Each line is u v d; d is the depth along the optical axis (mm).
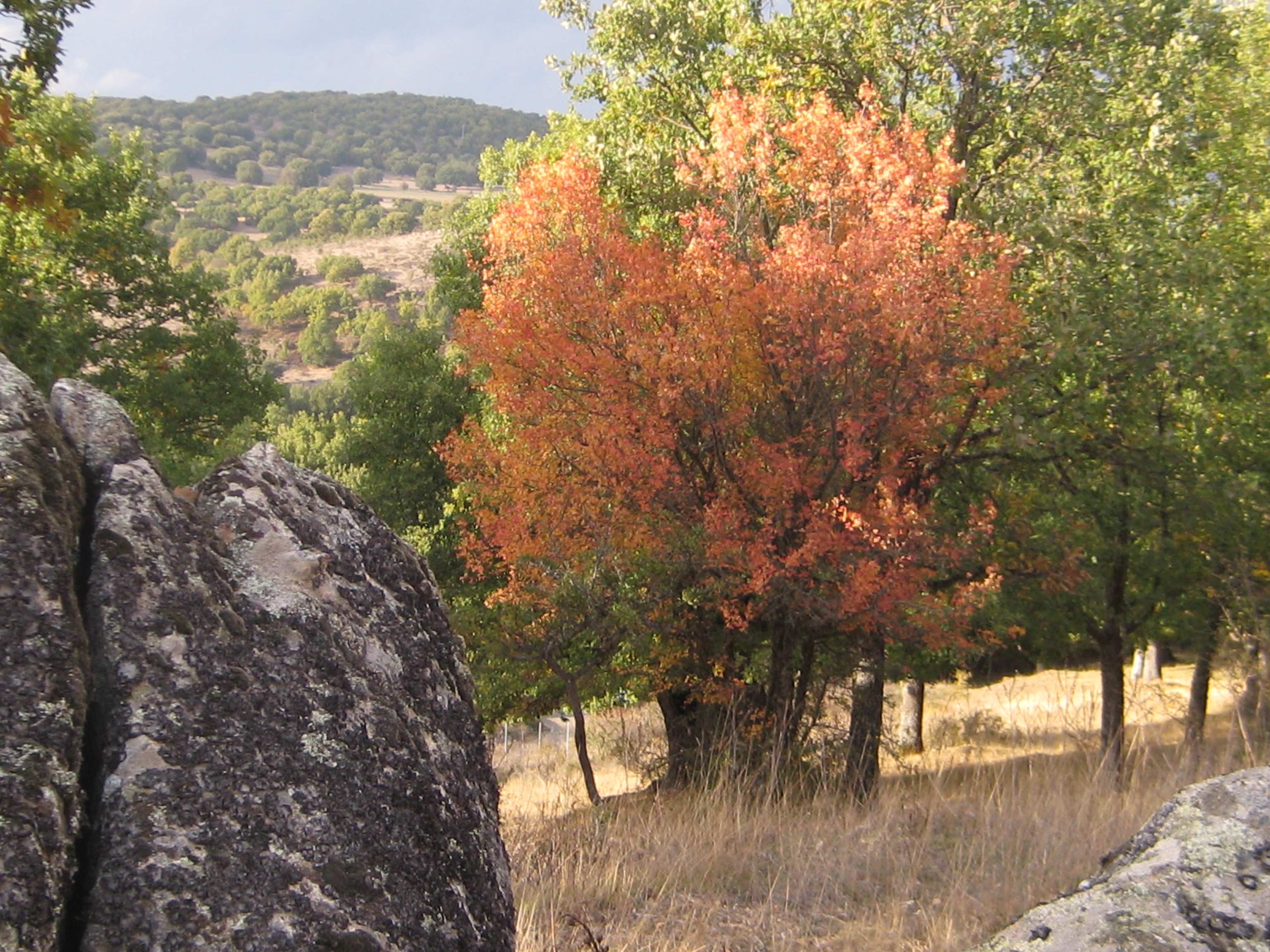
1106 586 17609
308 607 2463
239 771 2145
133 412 25688
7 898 1752
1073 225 15359
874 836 6223
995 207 16094
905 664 17766
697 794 7145
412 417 26203
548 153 22750
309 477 2816
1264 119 16953
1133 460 16016
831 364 13961
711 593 14812
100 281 25406
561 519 14508
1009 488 17500
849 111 17344
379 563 2789
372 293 191375
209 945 1947
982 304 13508
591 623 14375
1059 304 15000
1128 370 15141
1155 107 15180
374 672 2521
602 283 15273
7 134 12117
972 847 5469
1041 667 25641
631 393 14703
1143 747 8133
